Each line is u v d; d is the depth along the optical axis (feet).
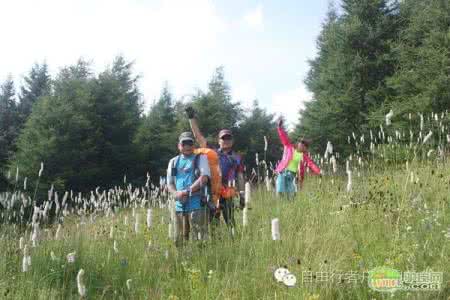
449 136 27.55
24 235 21.93
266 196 27.07
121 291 15.30
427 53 61.52
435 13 64.54
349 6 80.74
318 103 77.51
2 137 99.04
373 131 66.64
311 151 75.00
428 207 18.67
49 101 76.33
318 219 19.31
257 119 112.68
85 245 19.56
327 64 82.94
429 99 56.80
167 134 92.79
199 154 18.11
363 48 77.25
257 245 16.48
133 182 82.84
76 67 90.74
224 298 13.11
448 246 14.37
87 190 76.23
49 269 16.66
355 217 18.44
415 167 23.98
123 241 20.52
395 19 78.23
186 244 17.43
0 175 69.77
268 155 106.83
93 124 79.92
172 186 18.20
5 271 16.55
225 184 19.12
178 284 14.94
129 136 86.84
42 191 67.15
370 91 71.56
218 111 100.73
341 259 14.03
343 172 31.50
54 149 70.28
